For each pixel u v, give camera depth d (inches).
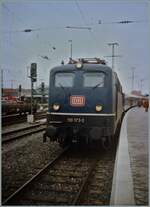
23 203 249.9
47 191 280.7
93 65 436.5
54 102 439.2
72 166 374.0
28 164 378.0
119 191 239.5
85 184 295.1
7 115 1048.2
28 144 517.0
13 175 329.1
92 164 383.6
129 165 323.0
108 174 340.8
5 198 259.3
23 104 1151.0
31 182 293.7
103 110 423.8
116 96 501.0
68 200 258.1
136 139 534.9
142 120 956.6
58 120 436.5
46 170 347.6
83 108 427.2
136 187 264.7
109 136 436.1
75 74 436.8
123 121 861.8
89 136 428.8
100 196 269.9
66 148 470.0
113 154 448.8
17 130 682.2
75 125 429.4
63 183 304.8
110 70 431.8
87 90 429.1
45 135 436.1
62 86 438.6
